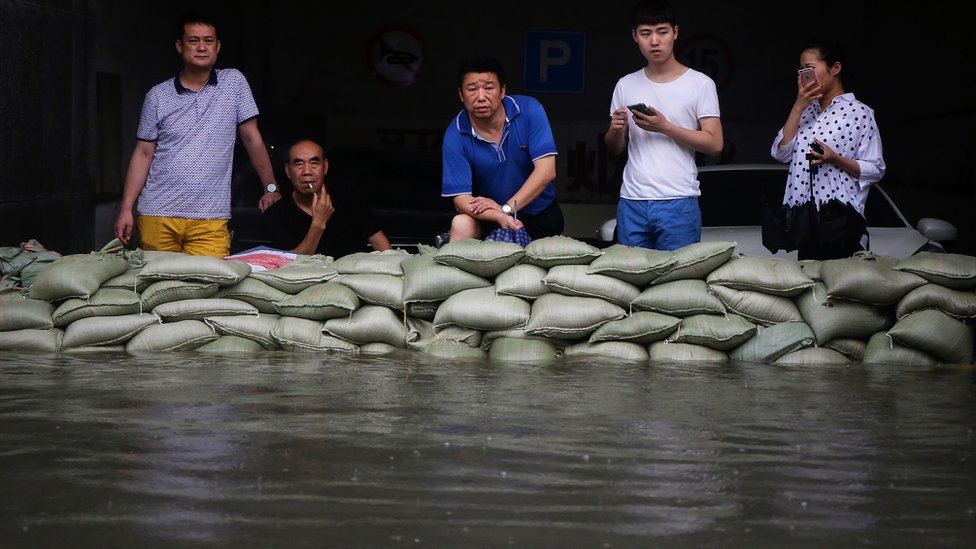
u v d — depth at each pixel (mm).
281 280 8516
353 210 10047
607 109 26250
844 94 8719
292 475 4938
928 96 20641
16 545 4082
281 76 26172
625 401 6496
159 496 4648
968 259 8125
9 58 12594
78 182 15289
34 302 8516
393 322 8336
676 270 8180
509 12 26062
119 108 18359
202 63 9633
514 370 7555
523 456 5258
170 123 9656
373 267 8547
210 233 9844
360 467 5066
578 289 8172
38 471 5004
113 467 5062
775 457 5270
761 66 26078
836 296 8023
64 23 14648
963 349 7922
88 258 8672
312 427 5805
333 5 26078
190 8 22297
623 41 26078
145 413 6121
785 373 7520
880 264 8172
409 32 26141
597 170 26312
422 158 13312
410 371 7488
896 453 5363
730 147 26203
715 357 8047
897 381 7234
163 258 8555
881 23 24109
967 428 5875
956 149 18594
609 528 4273
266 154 10102
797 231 8594
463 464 5113
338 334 8328
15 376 7227
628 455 5281
